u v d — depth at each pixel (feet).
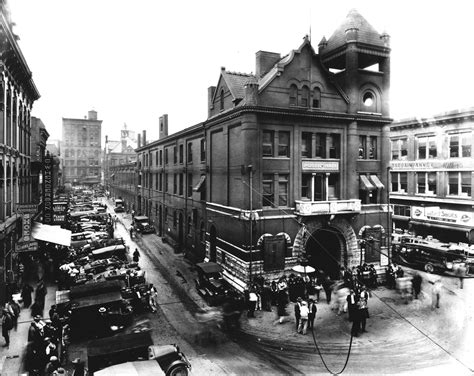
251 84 83.76
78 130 431.43
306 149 92.48
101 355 41.93
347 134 95.96
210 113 111.34
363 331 63.26
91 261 97.66
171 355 46.42
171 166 148.77
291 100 89.61
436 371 49.96
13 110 83.76
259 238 84.28
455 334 61.72
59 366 44.47
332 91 94.58
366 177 99.40
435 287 75.72
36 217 119.65
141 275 82.64
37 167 125.08
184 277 97.04
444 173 129.70
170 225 147.64
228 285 81.97
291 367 51.47
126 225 181.88
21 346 54.13
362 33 97.66
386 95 101.04
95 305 59.00
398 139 149.07
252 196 84.69
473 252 99.35
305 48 90.99
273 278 85.51
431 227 132.16
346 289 86.53
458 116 122.72
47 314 66.39
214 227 103.96
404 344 58.39
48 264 95.71
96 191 379.35
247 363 52.54
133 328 64.23
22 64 80.94
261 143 85.71
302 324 62.44
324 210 87.92
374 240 95.40
